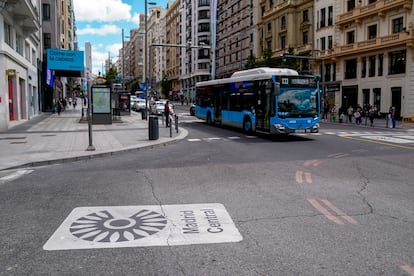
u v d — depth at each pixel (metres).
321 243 4.44
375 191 7.08
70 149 13.02
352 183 7.78
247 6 67.50
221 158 11.42
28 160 10.66
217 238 4.61
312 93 16.95
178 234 4.75
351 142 15.95
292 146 14.57
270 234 4.75
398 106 35.38
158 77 134.62
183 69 102.69
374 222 5.23
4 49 21.09
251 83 18.77
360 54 39.38
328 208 5.93
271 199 6.48
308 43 48.12
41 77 41.06
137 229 4.95
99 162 10.97
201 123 28.12
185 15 100.06
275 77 16.34
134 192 7.04
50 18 45.06
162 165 10.22
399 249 4.27
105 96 25.48
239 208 5.92
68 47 79.12
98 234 4.77
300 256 4.07
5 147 13.53
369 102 38.53
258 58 56.47
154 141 15.53
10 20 23.36
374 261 3.95
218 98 23.67
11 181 8.25
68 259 4.01
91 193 7.00
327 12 44.31
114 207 6.01
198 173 8.95
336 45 42.53
